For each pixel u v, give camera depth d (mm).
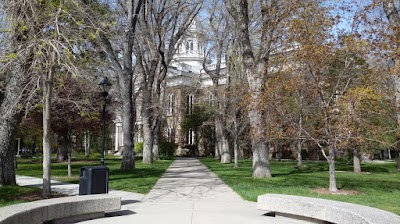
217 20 35062
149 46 29859
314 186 14375
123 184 15094
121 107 30188
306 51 11711
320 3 12562
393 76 12609
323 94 12883
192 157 50281
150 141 32188
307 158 41562
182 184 15258
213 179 17312
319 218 7418
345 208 6914
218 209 9531
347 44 11836
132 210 9406
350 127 11664
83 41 10805
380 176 20328
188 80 50812
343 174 21672
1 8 10023
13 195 11188
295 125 13648
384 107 13273
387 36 11578
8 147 13109
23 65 11664
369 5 12344
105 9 13703
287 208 8102
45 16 10062
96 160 38094
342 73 12562
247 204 10359
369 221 5805
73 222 7871
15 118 13047
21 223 6312
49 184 10914
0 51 10219
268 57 16547
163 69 33031
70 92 15047
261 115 15125
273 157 44281
